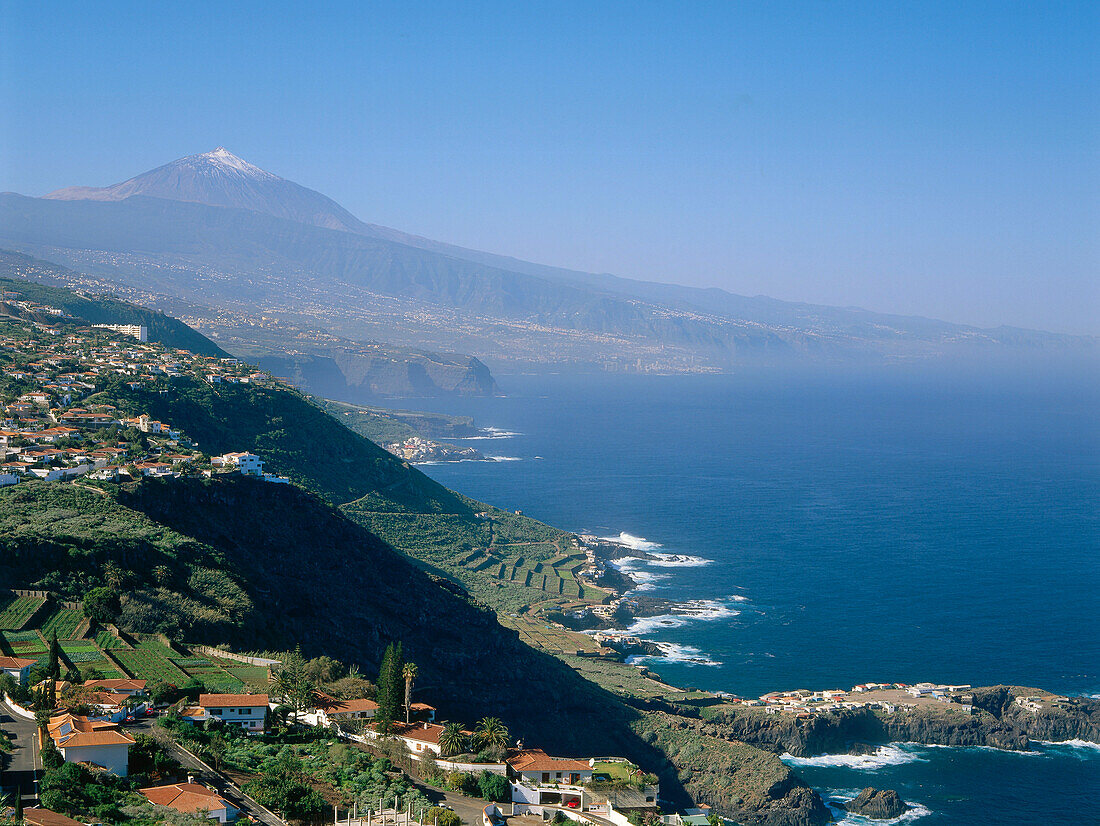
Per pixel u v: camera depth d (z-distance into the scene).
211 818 144.00
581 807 181.88
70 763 149.38
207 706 184.75
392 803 162.38
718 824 190.62
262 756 174.50
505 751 194.00
